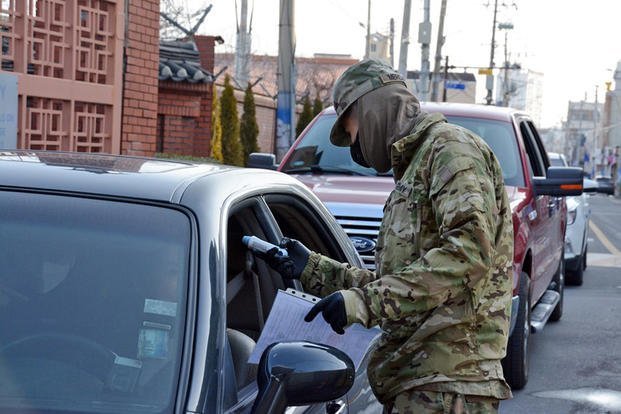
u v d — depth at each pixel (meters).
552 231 10.88
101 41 12.56
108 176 3.49
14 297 3.15
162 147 20.81
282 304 3.60
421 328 3.64
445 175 3.58
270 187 4.11
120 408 2.92
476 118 9.81
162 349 3.04
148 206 3.34
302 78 78.12
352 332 3.71
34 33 11.42
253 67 76.69
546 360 10.32
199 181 3.54
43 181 3.42
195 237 3.26
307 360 3.06
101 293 3.16
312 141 9.91
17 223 3.28
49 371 3.01
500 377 3.70
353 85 3.89
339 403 3.79
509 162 9.43
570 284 16.69
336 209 8.30
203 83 21.00
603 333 11.98
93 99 12.36
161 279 3.16
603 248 24.81
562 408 8.43
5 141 10.68
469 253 3.46
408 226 3.73
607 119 128.38
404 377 3.71
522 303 8.77
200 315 3.08
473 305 3.63
